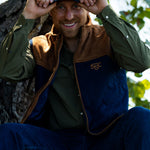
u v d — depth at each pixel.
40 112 2.52
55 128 2.48
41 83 2.56
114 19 2.39
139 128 2.11
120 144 2.21
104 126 2.39
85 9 2.45
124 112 2.45
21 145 2.12
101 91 2.43
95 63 2.48
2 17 3.24
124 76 2.53
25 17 2.48
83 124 2.44
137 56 2.39
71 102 2.46
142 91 3.85
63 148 2.34
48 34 2.72
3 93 3.14
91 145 2.39
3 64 2.48
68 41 2.61
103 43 2.52
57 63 2.47
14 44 2.46
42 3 2.46
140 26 3.73
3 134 2.12
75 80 2.48
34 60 2.61
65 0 2.45
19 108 3.14
